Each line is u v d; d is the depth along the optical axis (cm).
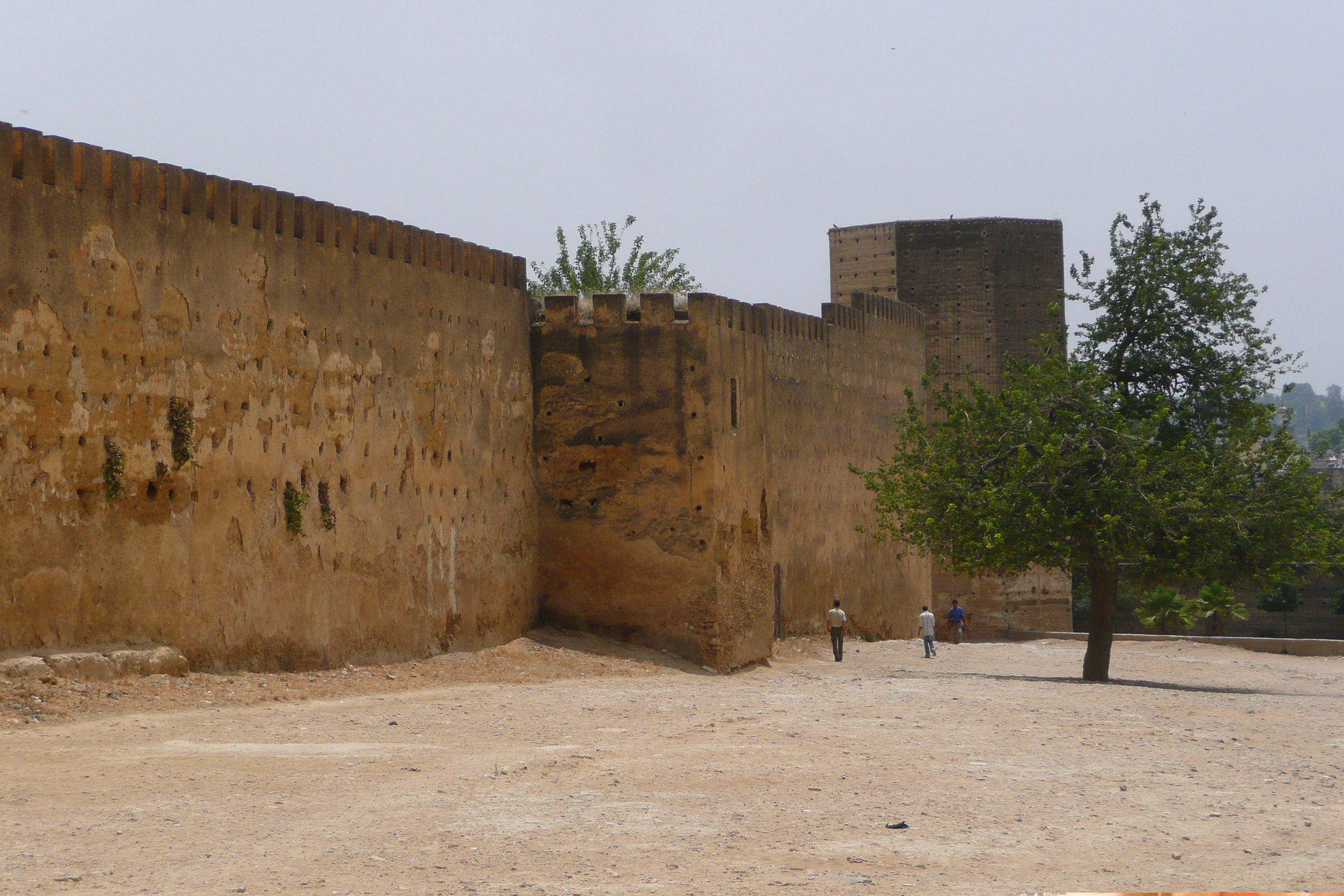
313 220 1902
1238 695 2252
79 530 1503
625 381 2455
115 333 1559
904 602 4294
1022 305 5253
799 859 916
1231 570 2606
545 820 1002
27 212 1450
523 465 2442
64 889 809
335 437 1930
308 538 1862
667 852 923
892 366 4250
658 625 2419
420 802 1052
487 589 2294
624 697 1775
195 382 1672
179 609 1636
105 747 1238
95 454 1528
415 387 2120
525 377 2464
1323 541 2542
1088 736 1518
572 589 2459
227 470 1720
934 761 1305
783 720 1560
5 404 1417
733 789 1138
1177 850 974
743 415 2578
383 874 855
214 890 814
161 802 1029
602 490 2456
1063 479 2555
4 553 1412
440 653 2155
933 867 907
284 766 1182
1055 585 5144
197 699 1523
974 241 5247
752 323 2653
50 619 1466
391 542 2045
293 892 815
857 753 1338
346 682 1798
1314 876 909
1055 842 987
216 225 1717
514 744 1338
